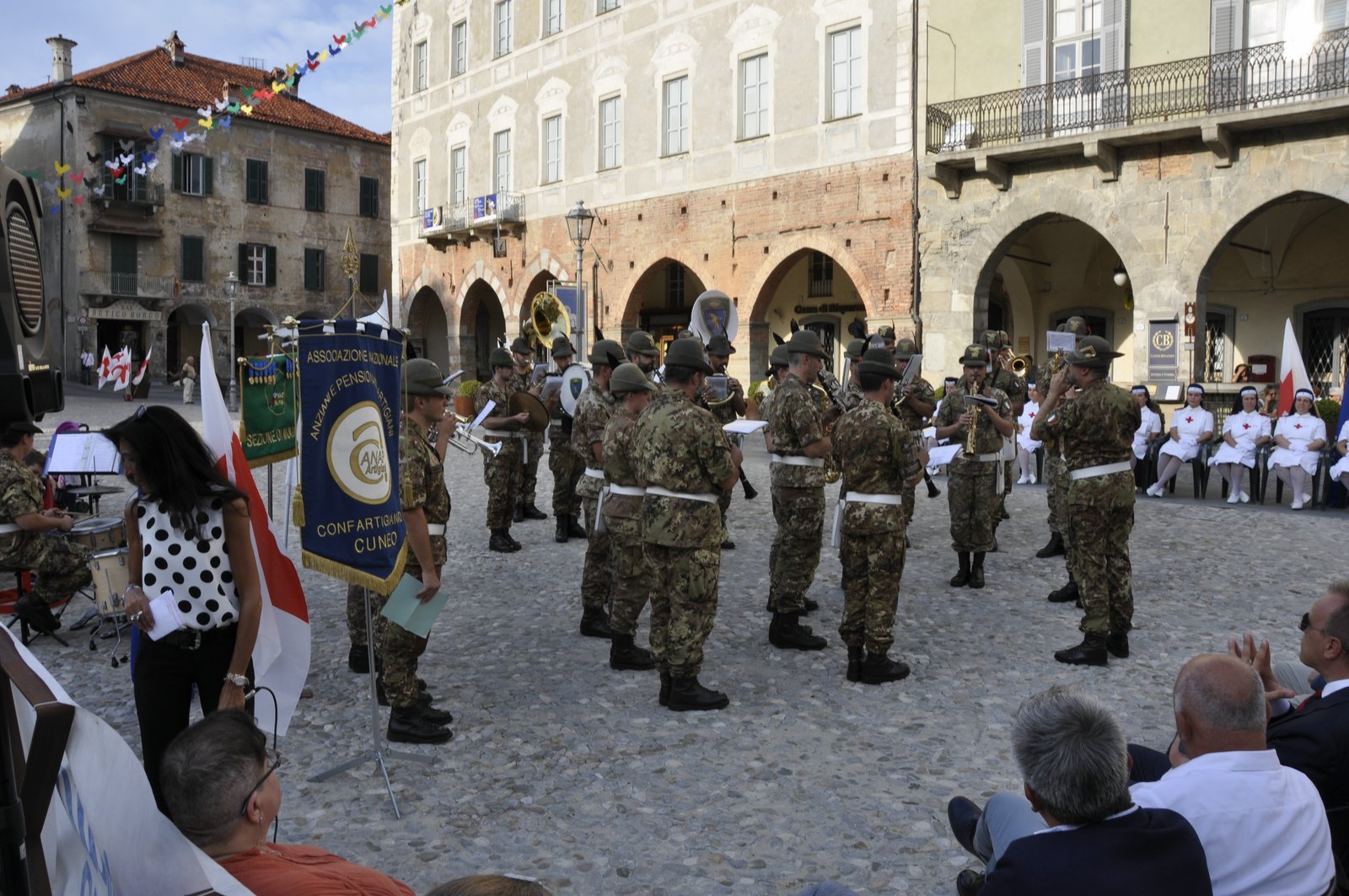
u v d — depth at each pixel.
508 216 30.78
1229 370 22.80
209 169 42.59
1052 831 2.67
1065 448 7.20
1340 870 3.29
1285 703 3.91
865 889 4.25
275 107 44.62
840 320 26.41
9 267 2.20
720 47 25.08
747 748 5.71
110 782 1.91
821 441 7.23
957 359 21.06
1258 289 22.36
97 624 8.09
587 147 28.73
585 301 27.16
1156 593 9.12
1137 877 2.54
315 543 4.79
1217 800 2.92
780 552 7.71
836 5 22.64
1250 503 14.59
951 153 20.19
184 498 3.94
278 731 4.36
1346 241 21.11
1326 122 16.80
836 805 5.01
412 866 4.43
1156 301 18.64
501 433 11.32
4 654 1.68
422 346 36.47
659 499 6.24
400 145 36.34
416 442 5.65
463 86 33.25
